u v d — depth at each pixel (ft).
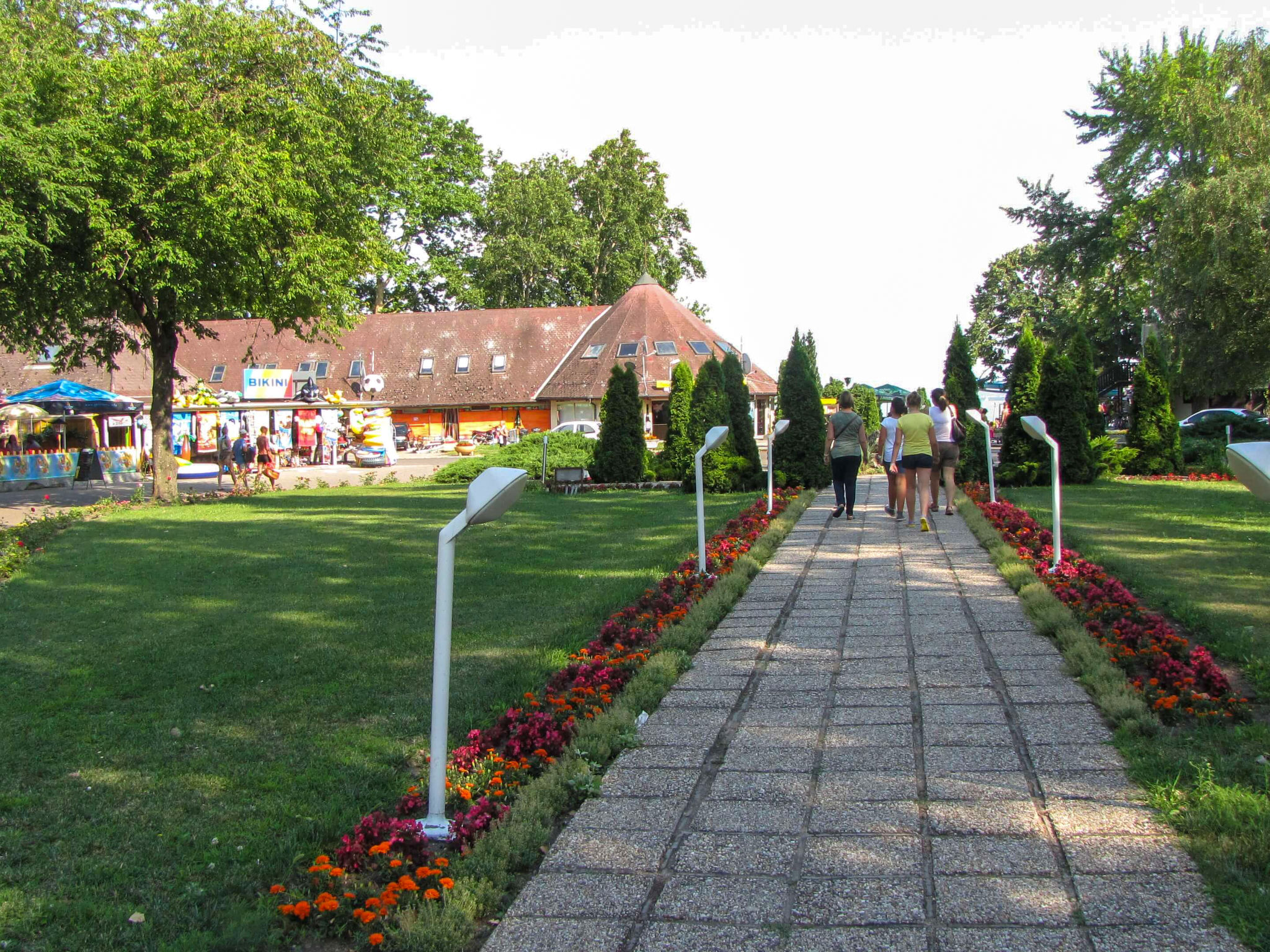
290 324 79.10
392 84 89.10
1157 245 103.65
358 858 13.32
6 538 49.80
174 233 67.15
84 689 23.09
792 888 12.38
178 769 17.76
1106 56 141.18
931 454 43.52
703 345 177.06
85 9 73.61
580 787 15.78
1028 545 36.19
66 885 13.33
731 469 73.56
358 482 103.71
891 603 29.04
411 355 192.75
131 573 39.55
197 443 140.15
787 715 19.42
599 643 24.81
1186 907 11.41
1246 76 106.52
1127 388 195.62
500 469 14.74
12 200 61.46
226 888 13.12
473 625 28.45
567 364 183.11
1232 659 21.48
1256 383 102.01
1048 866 12.57
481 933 11.91
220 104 69.82
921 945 10.95
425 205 179.63
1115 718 17.58
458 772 16.56
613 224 218.18
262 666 24.71
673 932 11.51
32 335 75.15
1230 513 46.39
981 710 18.97
